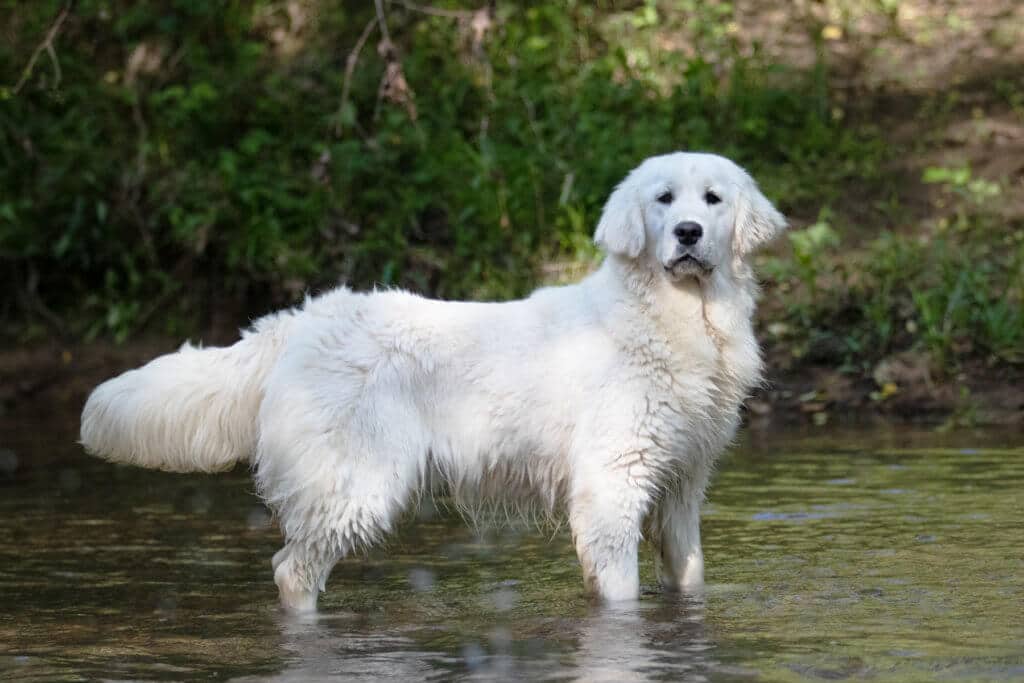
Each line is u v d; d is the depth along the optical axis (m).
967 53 18.98
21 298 16.00
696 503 8.27
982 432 12.13
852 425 12.74
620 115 17.31
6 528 9.90
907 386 13.20
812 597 7.58
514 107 17.39
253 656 6.83
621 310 7.96
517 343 8.08
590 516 7.87
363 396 7.93
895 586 7.70
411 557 9.20
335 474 7.87
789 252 15.12
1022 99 17.53
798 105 17.67
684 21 19.61
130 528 9.89
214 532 9.77
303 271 15.52
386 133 16.56
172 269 16.20
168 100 17.81
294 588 7.93
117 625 7.50
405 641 7.08
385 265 15.45
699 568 8.20
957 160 16.50
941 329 13.66
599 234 8.12
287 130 17.28
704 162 8.03
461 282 15.23
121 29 18.69
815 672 6.18
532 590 8.23
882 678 6.05
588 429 7.89
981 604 7.25
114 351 15.43
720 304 8.00
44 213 16.20
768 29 19.88
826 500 9.89
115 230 16.23
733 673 6.23
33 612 7.78
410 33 18.77
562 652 6.75
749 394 8.52
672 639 6.91
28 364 15.18
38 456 12.49
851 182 16.38
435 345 8.08
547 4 19.20
